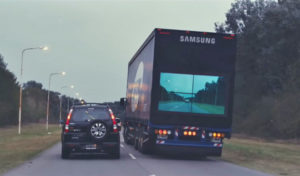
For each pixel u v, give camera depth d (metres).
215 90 19.77
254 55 70.75
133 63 30.22
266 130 63.97
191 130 19.75
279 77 64.69
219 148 19.94
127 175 14.41
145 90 21.97
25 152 23.62
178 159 21.12
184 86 19.70
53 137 41.78
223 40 19.83
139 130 24.36
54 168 16.36
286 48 62.53
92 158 20.42
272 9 63.66
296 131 55.44
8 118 85.50
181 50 19.73
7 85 86.81
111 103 37.31
